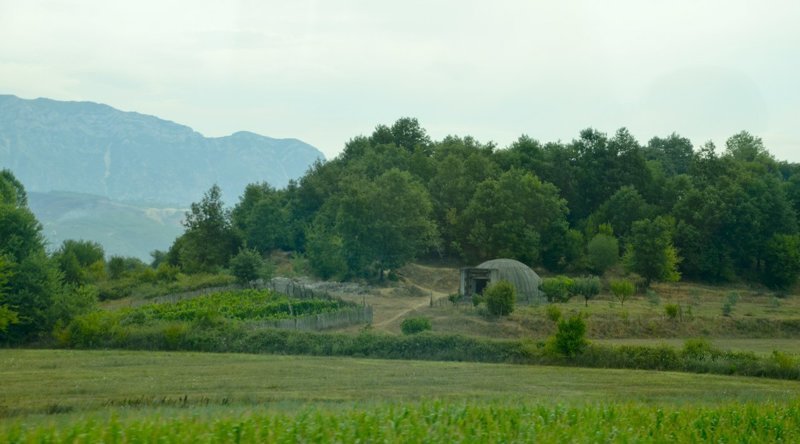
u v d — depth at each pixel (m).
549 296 84.00
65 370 40.84
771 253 113.31
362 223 99.81
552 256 116.00
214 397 30.83
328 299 75.75
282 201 134.62
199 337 54.31
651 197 138.38
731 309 80.56
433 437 19.16
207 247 112.25
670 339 67.38
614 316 71.44
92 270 108.56
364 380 37.69
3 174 125.31
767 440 22.31
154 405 28.80
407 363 47.06
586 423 22.50
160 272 103.12
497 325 66.12
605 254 108.88
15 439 17.36
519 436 20.09
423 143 173.38
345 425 19.67
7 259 62.09
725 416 24.88
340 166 153.50
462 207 124.38
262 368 42.59
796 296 109.44
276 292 80.81
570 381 39.19
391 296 88.62
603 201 138.12
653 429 22.34
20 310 59.22
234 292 80.50
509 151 149.00
